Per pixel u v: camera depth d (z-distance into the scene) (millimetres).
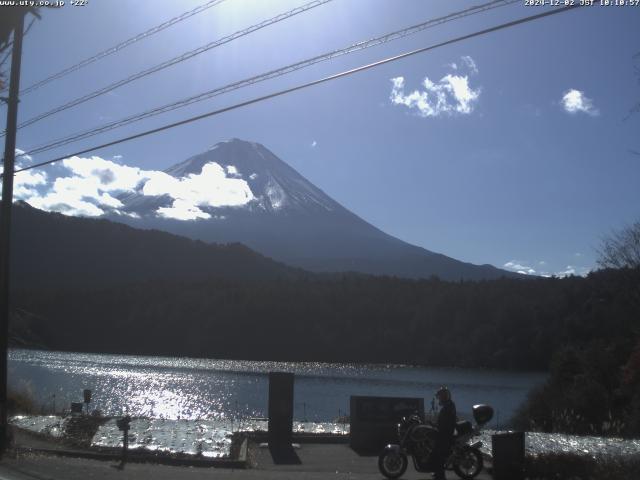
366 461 14414
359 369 98625
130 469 12992
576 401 25047
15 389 23422
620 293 42531
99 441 15492
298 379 81625
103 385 67250
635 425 20562
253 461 14281
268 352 119062
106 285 154750
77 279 166375
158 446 14992
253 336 121625
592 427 21672
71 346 127812
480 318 105125
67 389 60781
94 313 135000
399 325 117000
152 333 128750
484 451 13961
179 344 125438
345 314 120938
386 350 112375
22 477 12133
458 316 106688
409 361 109500
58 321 133875
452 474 12961
